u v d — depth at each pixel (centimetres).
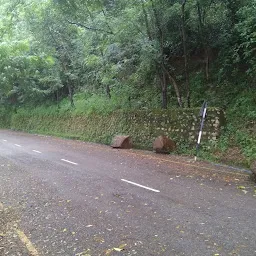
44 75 2495
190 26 1430
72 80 2506
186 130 1315
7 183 846
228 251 437
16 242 482
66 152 1447
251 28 1141
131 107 1745
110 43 1677
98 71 2000
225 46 1404
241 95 1280
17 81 2756
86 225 542
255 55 1246
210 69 1517
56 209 630
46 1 1934
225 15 1330
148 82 1798
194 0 1283
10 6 2044
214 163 1084
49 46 2267
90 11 1789
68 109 2397
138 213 596
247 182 815
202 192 728
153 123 1502
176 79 1638
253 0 1128
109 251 443
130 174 934
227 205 632
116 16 1595
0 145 1744
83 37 1964
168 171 966
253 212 589
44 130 2628
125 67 1658
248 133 1101
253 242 464
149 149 1471
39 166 1084
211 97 1401
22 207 648
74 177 906
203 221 549
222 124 1195
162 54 1434
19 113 3188
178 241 471
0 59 2305
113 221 557
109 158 1248
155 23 1403
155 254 431
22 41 2234
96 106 2041
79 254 436
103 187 789
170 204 645
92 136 1948
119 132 1717
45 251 450
